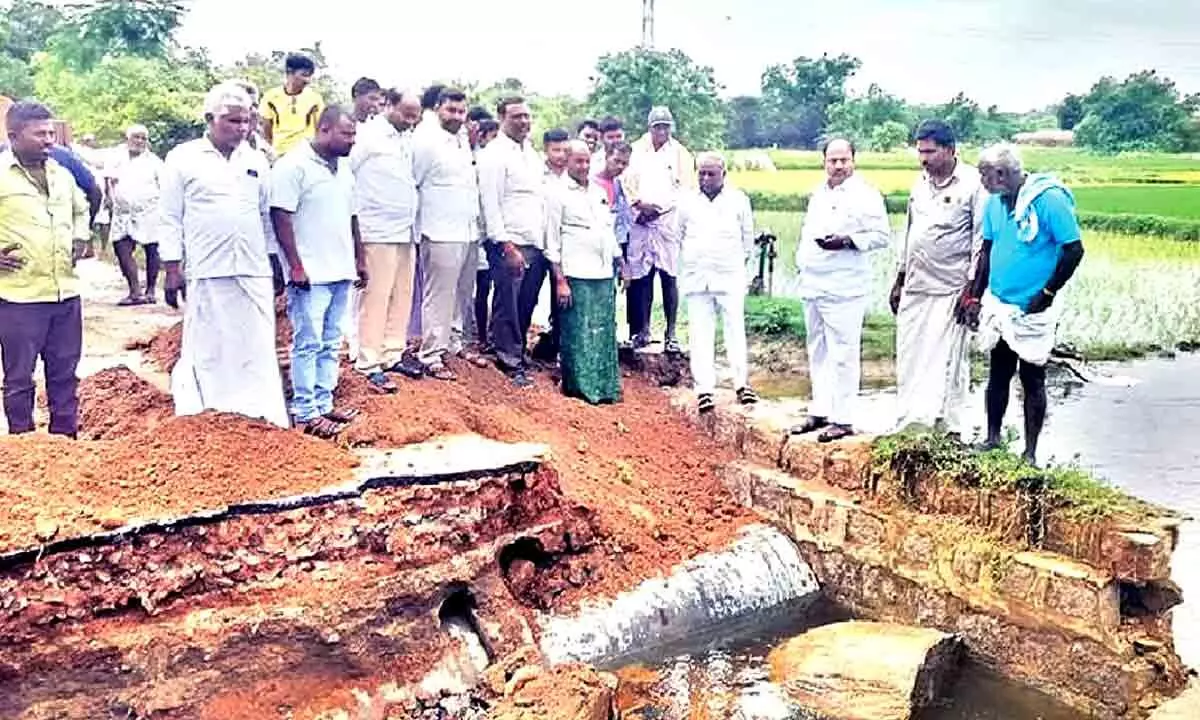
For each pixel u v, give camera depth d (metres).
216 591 6.43
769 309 16.31
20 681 5.80
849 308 9.26
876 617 8.44
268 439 7.22
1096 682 7.21
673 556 8.47
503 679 6.79
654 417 10.43
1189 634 7.72
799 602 8.67
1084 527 7.45
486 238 9.92
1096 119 48.03
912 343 9.05
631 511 8.66
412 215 8.89
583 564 8.01
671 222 11.53
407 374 9.25
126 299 13.53
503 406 9.42
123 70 23.64
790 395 12.37
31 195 7.57
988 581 7.76
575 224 10.12
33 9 31.08
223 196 7.53
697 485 9.61
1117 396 14.49
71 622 5.98
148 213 13.21
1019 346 8.16
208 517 6.44
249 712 6.21
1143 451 11.88
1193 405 13.98
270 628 6.37
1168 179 40.47
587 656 7.49
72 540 6.01
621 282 12.06
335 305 8.08
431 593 6.96
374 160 8.63
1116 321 19.47
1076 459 9.91
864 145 39.59
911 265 8.95
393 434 7.97
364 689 6.55
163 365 9.95
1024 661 7.58
